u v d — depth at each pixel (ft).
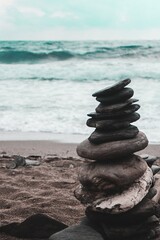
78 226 5.74
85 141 6.04
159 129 14.10
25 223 6.09
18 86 25.46
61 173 9.15
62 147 12.25
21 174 9.08
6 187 8.18
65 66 35.01
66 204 7.38
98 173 5.73
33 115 16.97
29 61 40.73
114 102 5.84
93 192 5.81
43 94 22.18
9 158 10.55
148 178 5.86
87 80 27.30
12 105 19.17
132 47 43.14
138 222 5.80
